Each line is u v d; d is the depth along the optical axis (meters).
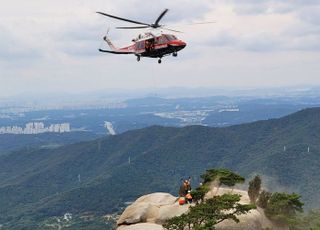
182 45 47.94
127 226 37.66
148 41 48.12
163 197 41.97
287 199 38.78
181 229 33.38
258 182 39.19
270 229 35.09
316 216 47.22
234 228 34.56
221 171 40.44
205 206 33.72
